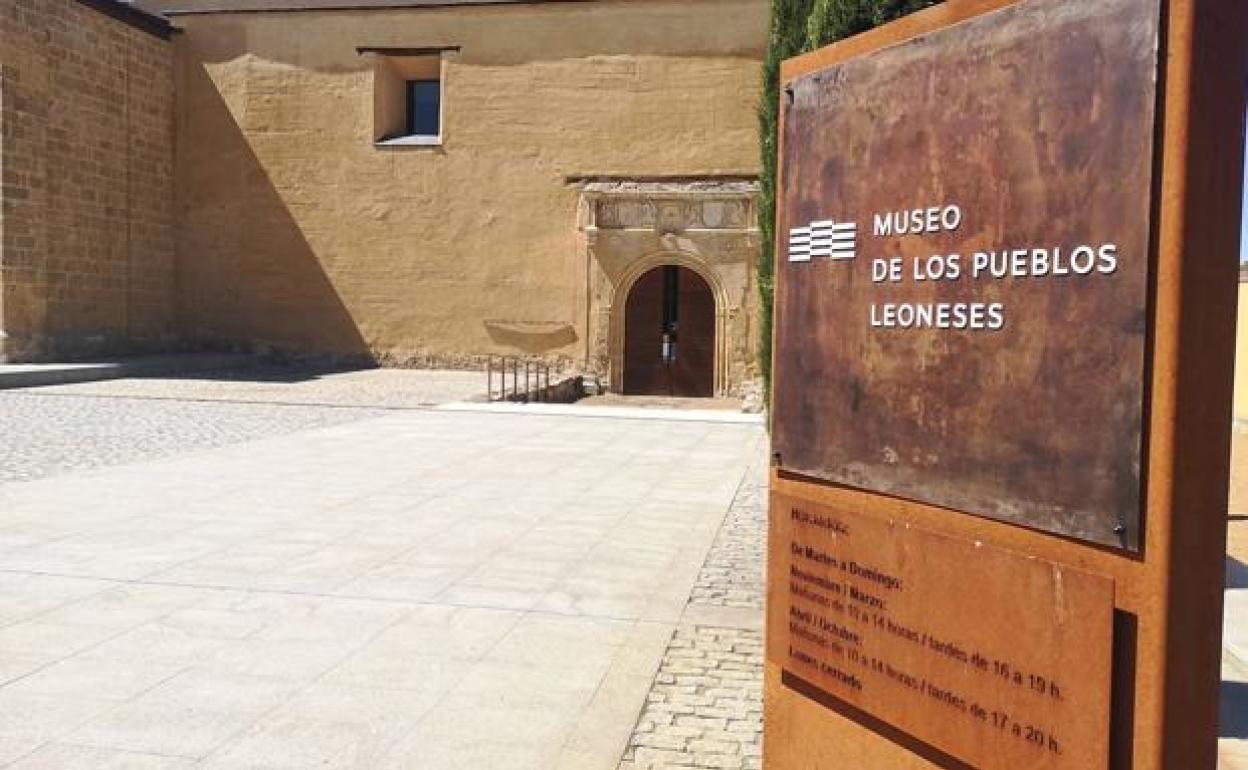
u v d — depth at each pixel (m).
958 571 2.49
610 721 3.88
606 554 6.52
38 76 20.50
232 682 4.23
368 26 24.28
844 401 2.84
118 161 23.02
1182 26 2.05
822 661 2.90
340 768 3.48
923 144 2.59
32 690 4.12
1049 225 2.28
